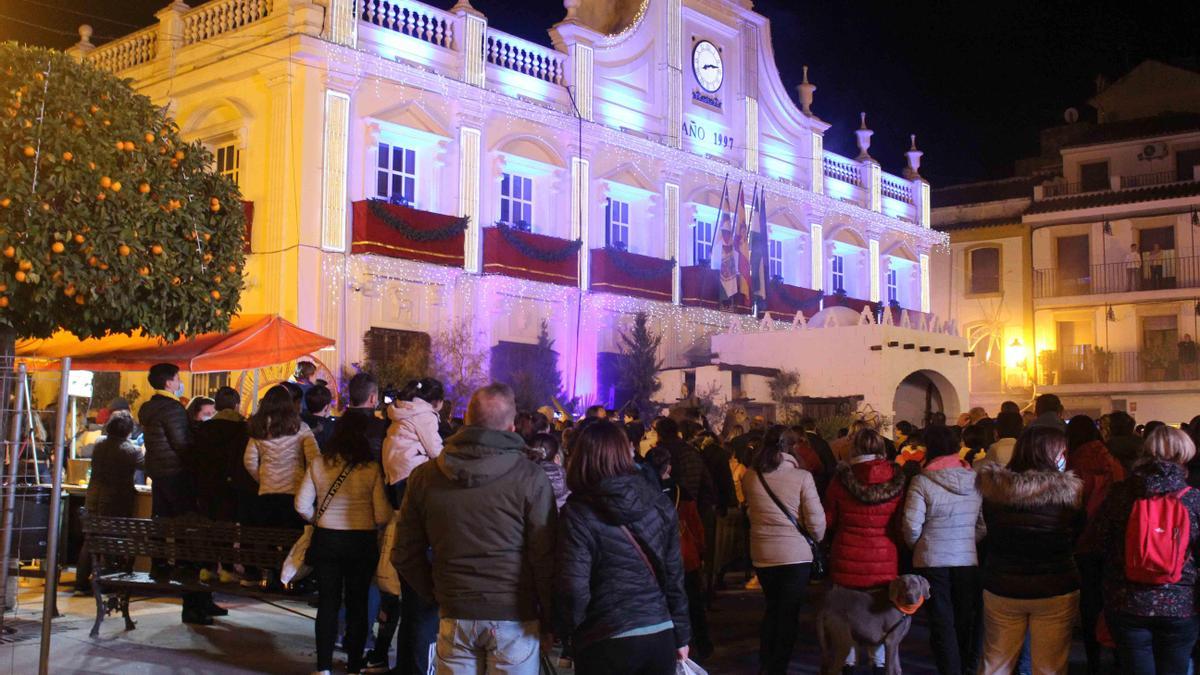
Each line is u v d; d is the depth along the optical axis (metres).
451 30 23.97
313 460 7.90
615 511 5.20
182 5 23.09
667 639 5.28
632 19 27.88
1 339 8.70
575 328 25.92
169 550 9.05
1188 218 36.03
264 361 13.96
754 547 8.48
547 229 25.73
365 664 8.59
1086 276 38.06
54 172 8.49
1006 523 6.70
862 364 25.89
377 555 7.89
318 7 21.22
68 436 14.09
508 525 5.41
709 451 11.63
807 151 33.34
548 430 9.30
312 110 21.05
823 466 12.27
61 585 12.16
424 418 7.76
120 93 9.33
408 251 21.95
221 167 22.23
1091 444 8.59
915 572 8.05
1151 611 6.14
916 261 37.88
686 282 28.53
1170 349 35.56
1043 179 40.81
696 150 29.55
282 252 20.78
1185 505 6.16
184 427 10.07
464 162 23.66
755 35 31.72
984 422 10.61
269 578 8.74
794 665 9.30
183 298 9.51
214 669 8.41
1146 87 39.91
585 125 26.20
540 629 5.55
